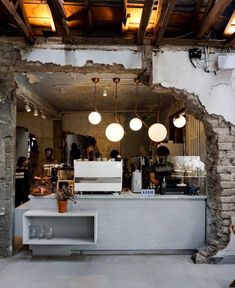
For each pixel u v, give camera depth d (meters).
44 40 4.16
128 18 3.80
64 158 9.72
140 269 3.97
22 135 10.17
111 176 4.65
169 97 7.41
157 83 4.23
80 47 4.20
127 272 3.87
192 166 5.61
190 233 4.62
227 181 4.20
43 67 4.24
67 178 5.64
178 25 4.13
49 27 4.05
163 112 9.20
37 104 7.47
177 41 4.25
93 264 4.16
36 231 4.51
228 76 4.29
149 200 4.62
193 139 6.16
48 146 9.74
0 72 4.36
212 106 4.27
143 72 4.38
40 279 3.65
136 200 4.62
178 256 4.50
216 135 4.25
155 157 6.86
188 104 4.41
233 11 3.73
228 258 4.14
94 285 3.49
